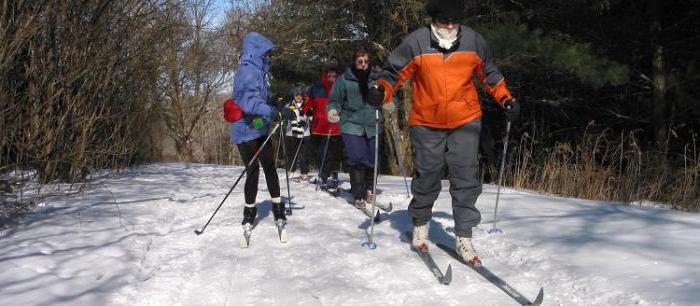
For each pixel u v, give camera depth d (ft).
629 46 39.29
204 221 18.52
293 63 56.54
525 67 38.01
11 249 13.94
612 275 11.45
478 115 12.98
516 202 20.11
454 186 13.07
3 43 18.19
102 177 29.48
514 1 42.24
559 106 44.78
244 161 15.76
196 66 70.79
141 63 30.17
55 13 22.34
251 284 12.03
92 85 25.41
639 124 42.91
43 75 22.39
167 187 26.35
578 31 39.73
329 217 19.03
